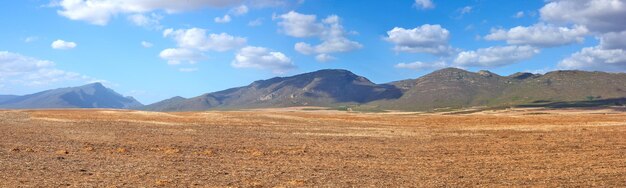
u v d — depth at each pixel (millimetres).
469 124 47094
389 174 20844
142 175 19500
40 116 51938
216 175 19859
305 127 43250
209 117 53406
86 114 55969
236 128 41719
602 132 37531
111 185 17344
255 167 22172
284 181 18812
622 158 25234
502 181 19328
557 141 32625
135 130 39031
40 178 18359
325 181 18922
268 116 55312
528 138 34625
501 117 57031
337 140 33719
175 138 33938
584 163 23844
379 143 32188
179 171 20672
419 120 52312
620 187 18031
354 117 56875
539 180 19516
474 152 28094
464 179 19766
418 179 19703
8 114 53281
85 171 20141
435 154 27312
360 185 18266
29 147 27672
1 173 19125
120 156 24984
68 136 34156
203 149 28422
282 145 30766
